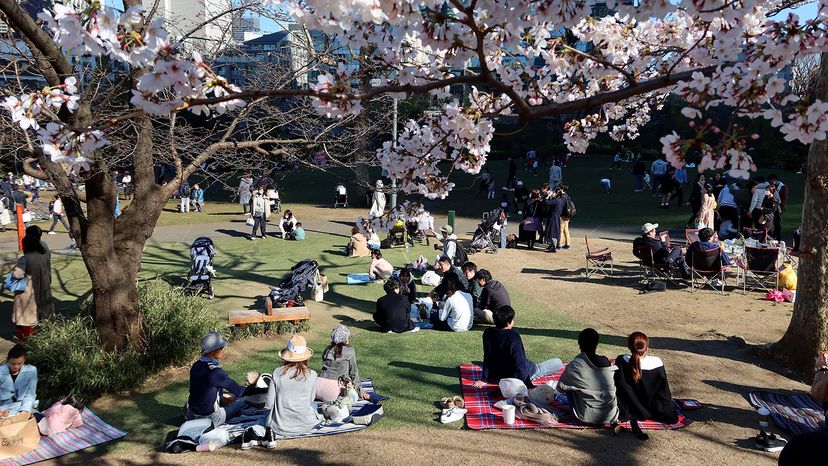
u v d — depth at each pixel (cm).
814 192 844
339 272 1591
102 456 684
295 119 944
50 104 373
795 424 686
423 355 972
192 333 971
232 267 1658
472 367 905
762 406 727
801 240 874
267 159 1002
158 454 686
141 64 330
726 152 342
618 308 1217
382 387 849
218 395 770
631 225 2161
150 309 960
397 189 530
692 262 1314
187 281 1450
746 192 1769
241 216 2539
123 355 875
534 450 667
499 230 1862
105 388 841
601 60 466
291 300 1186
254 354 995
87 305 1008
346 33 405
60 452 693
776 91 360
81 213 893
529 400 761
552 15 367
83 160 366
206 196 3241
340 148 1000
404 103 1484
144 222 917
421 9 378
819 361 802
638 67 589
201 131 1052
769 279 1370
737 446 669
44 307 1034
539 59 514
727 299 1258
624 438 692
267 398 723
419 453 667
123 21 318
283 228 2058
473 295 1189
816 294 855
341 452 675
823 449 411
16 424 682
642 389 724
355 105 395
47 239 2009
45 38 707
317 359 969
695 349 972
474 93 491
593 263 1538
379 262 1482
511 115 513
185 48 854
